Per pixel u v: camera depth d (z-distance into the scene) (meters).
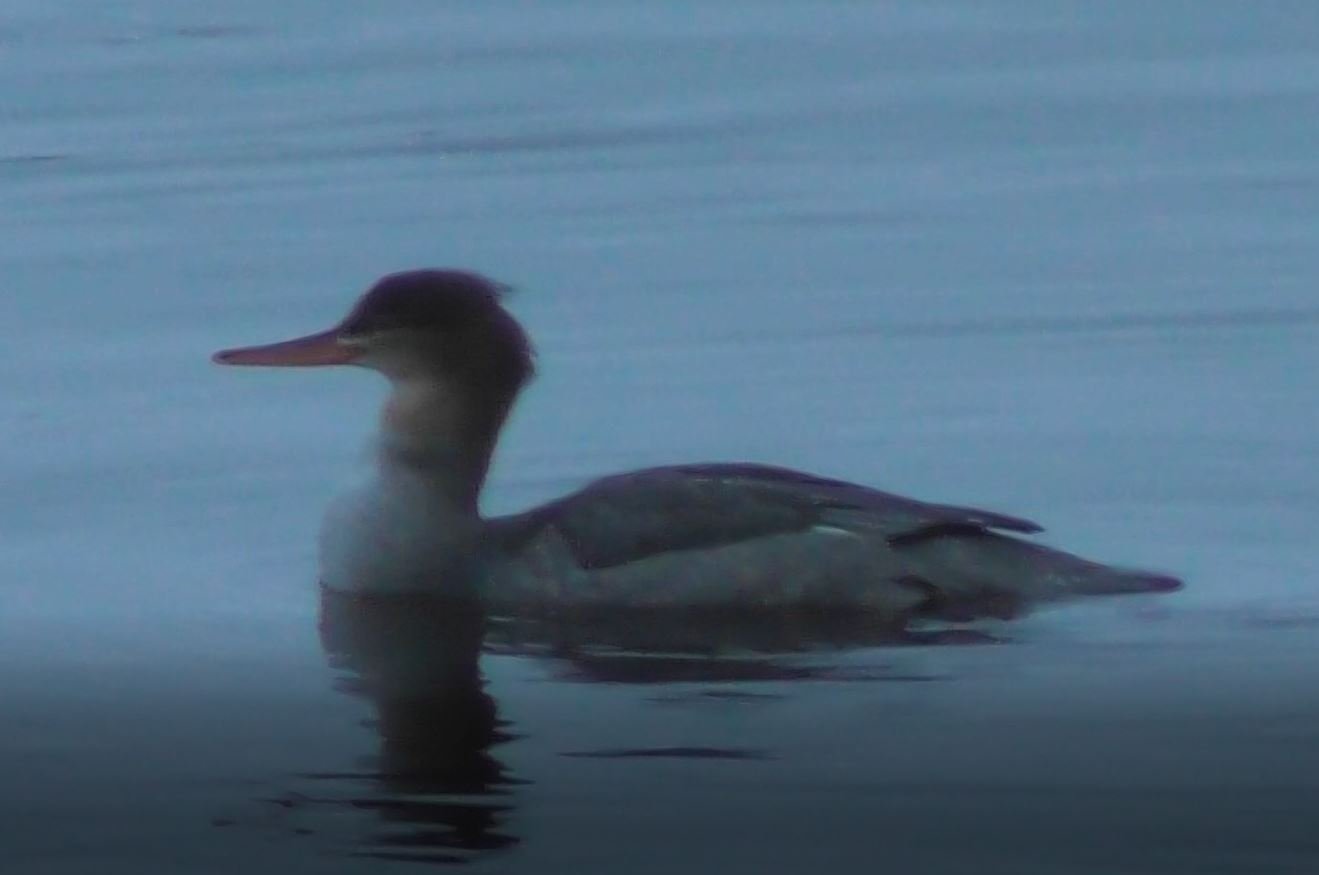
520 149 25.08
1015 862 10.68
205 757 11.98
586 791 11.45
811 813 11.16
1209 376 18.52
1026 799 11.33
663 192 23.59
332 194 23.55
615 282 20.94
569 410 18.00
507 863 10.66
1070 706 12.51
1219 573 14.70
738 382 18.50
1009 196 23.34
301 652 13.55
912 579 14.09
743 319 19.89
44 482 16.58
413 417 14.77
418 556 14.48
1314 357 18.88
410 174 24.19
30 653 13.59
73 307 20.25
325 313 20.05
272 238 22.08
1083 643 13.46
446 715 12.49
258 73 28.12
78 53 28.98
